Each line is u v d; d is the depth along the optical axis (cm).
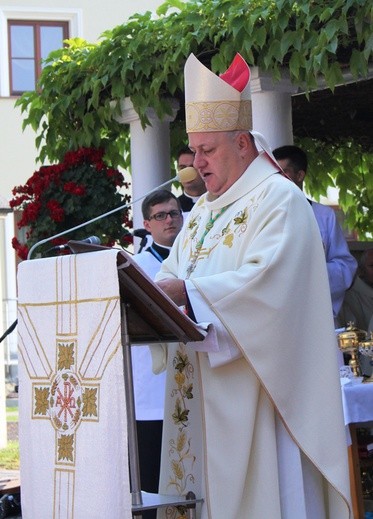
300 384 605
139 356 843
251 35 960
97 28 2892
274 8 955
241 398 605
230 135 631
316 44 931
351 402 781
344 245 963
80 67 1180
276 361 594
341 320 1163
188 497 616
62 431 587
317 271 613
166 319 571
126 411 557
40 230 1191
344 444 610
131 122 1205
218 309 589
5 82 2827
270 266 591
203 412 611
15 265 2869
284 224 605
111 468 553
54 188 1197
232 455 604
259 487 605
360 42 902
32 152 2806
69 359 582
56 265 593
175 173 1307
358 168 1429
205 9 1020
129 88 1133
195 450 644
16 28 2850
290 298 596
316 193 1433
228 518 600
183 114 1267
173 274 683
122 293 576
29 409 613
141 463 838
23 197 1213
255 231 614
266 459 605
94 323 563
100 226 1200
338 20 905
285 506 609
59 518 586
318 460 605
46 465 598
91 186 1197
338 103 1279
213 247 640
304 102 1265
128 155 1285
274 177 629
